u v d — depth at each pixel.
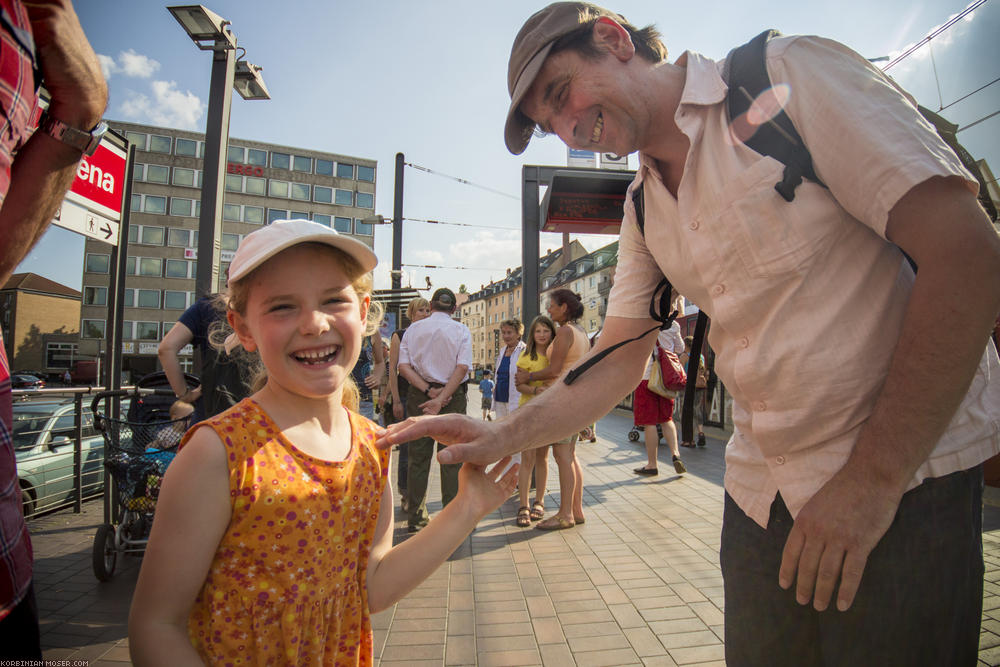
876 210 0.96
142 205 53.53
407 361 4.75
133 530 3.45
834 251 1.07
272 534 1.03
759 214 1.09
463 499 1.33
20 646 0.83
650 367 6.30
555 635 2.66
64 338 39.47
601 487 5.78
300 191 58.88
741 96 1.14
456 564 3.61
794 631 1.22
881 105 0.97
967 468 1.03
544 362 4.81
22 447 5.03
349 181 60.84
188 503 0.97
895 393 0.92
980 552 1.08
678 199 1.24
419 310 5.27
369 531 1.23
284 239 1.09
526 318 6.43
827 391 1.06
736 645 1.32
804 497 1.09
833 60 1.06
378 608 1.24
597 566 3.54
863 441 0.97
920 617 1.01
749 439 1.30
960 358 0.86
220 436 1.02
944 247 0.86
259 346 1.13
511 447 1.39
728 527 1.36
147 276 53.22
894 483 0.93
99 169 4.46
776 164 1.08
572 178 5.93
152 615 0.93
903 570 1.01
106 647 2.54
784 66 1.12
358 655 1.17
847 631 1.07
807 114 1.05
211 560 0.99
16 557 0.83
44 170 0.99
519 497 4.98
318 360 1.14
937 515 1.01
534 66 1.33
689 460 7.37
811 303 1.07
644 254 1.60
